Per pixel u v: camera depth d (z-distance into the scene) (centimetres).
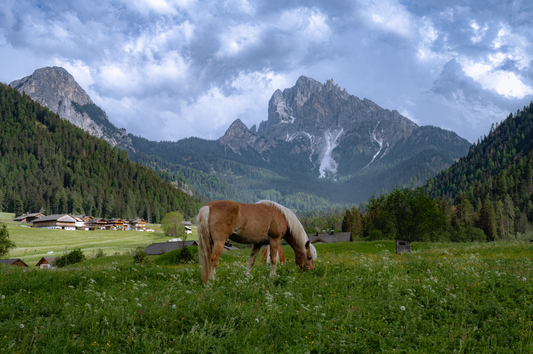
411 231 7181
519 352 503
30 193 18700
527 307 693
